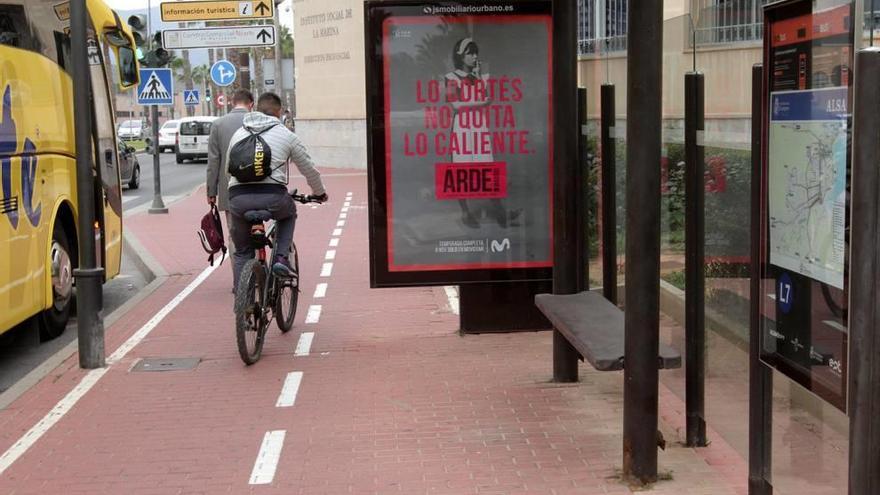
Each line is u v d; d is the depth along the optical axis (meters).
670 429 5.55
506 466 5.03
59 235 8.85
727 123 4.65
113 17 10.39
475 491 4.70
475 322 7.84
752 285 3.97
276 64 27.45
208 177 9.59
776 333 3.66
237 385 6.73
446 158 7.28
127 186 29.19
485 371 6.91
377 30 7.12
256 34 19.05
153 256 13.50
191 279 11.50
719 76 4.73
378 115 7.21
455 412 5.97
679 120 5.47
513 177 7.33
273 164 7.52
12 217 7.35
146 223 18.14
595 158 7.06
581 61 7.45
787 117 3.50
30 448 5.53
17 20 7.60
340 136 33.44
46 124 8.30
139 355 7.66
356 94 32.28
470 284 7.43
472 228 7.36
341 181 27.61
